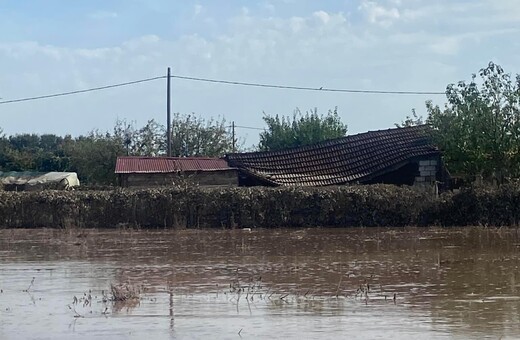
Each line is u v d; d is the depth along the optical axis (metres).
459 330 13.24
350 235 33.34
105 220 38.38
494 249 26.59
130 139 64.94
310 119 74.12
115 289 17.58
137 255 26.47
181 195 38.16
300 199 37.75
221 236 33.75
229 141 68.69
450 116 40.69
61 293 18.38
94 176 63.25
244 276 20.69
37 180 56.22
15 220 38.47
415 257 24.56
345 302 16.34
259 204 37.84
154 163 45.31
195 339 12.99
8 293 18.52
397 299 16.58
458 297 16.66
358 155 44.97
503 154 39.28
